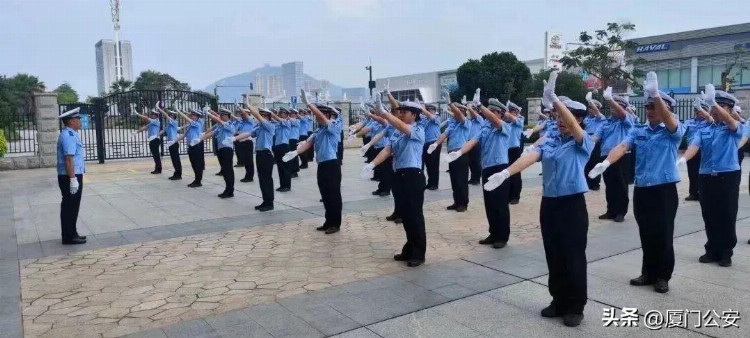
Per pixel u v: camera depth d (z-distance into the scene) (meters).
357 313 4.85
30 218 9.41
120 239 7.81
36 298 5.44
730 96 6.23
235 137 10.78
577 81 28.88
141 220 9.06
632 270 5.94
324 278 5.88
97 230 8.39
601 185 11.98
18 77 34.31
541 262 6.32
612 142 8.40
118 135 19.28
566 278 4.56
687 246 6.88
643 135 5.23
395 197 6.39
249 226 8.52
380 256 6.71
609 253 6.61
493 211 7.02
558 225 4.53
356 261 6.51
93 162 18.44
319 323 4.64
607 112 18.09
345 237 7.73
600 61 28.23
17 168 16.66
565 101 4.63
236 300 5.26
